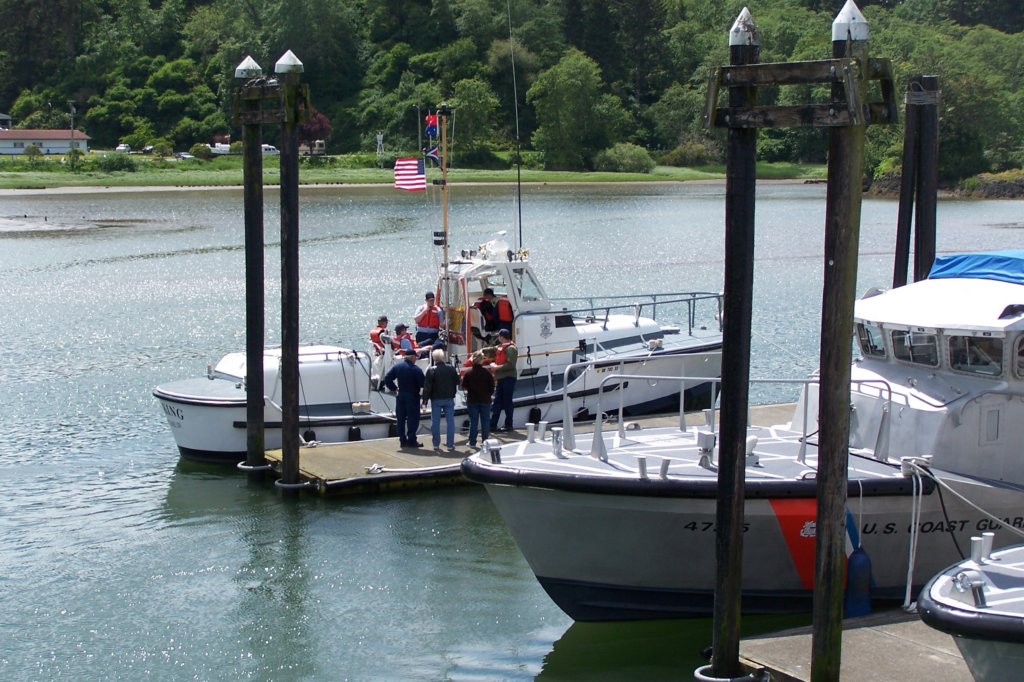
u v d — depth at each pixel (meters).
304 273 38.66
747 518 9.88
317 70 115.25
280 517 13.49
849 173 8.02
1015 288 10.80
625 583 10.28
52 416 19.02
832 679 8.32
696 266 41.91
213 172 96.38
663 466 9.82
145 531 13.11
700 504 9.78
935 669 8.42
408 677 9.49
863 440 11.04
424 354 16.50
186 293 34.03
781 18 125.25
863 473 10.17
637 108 115.50
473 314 16.95
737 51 8.38
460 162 102.56
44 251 45.56
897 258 16.75
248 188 14.55
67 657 9.85
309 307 31.20
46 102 122.88
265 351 16.39
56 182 87.75
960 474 10.36
